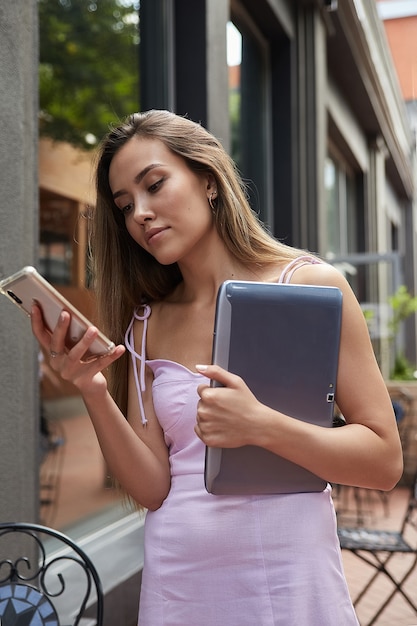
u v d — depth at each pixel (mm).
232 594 1431
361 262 8406
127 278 1700
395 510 6254
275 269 1549
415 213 18203
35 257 2625
